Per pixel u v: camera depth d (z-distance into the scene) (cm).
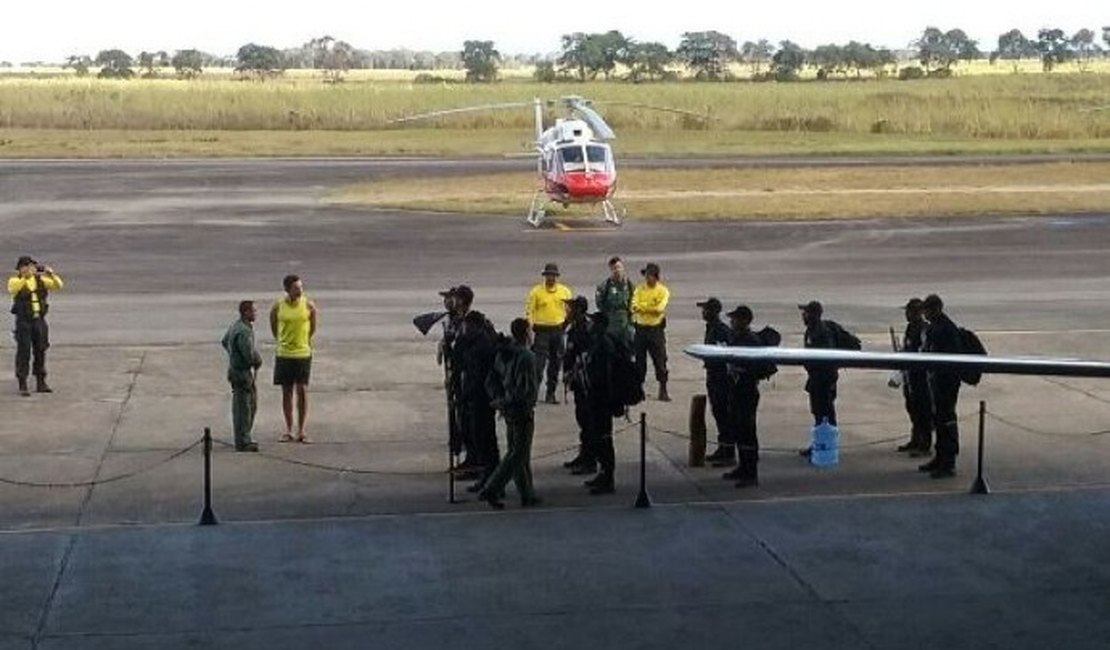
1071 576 1246
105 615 1123
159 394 2002
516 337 1427
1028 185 5272
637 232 3984
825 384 1642
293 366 1717
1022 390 2062
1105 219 4331
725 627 1114
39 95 9519
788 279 3172
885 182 5381
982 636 1098
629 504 1474
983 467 1631
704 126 8731
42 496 1484
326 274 3186
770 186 5250
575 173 4109
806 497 1505
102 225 4053
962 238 3894
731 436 1633
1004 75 16388
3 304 2803
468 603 1163
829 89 12056
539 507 1458
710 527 1387
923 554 1305
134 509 1441
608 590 1199
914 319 1695
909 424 1859
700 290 3008
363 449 1706
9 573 1222
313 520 1401
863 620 1132
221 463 1628
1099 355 2334
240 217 4269
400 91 10862
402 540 1337
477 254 3516
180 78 19500
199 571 1237
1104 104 9425
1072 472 1617
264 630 1096
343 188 5178
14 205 4531
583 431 1577
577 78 18538
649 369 2216
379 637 1084
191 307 2759
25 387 1986
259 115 8781
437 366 2219
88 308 2738
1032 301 2908
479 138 7975
